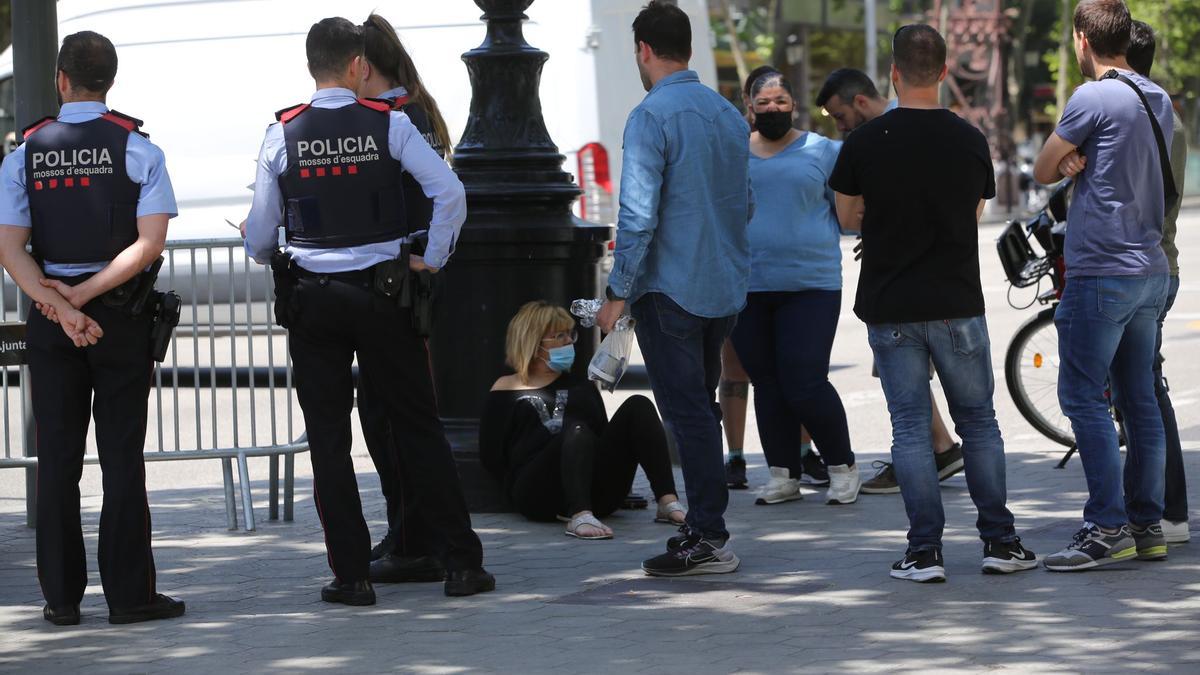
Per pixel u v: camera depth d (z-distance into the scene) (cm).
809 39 17625
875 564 2412
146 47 5662
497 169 2900
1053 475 3128
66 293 2072
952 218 2241
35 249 2119
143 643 2056
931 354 2283
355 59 2172
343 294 2139
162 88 5644
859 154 2273
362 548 2231
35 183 2091
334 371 2200
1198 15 18475
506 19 2923
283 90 5556
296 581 2400
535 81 2944
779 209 2880
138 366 2128
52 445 2134
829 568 2392
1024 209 15512
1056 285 3003
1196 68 18638
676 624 2091
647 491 3081
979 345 2277
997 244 3028
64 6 5800
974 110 15425
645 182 2247
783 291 2875
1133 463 2373
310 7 5516
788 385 2877
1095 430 2317
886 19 18200
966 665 1870
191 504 3111
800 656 1923
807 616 2114
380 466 2398
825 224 2902
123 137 2097
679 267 2291
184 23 5631
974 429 2320
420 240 2239
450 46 5325
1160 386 2462
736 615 2130
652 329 2322
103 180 2086
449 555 2281
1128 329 2350
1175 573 2300
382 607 2222
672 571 2345
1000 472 2320
